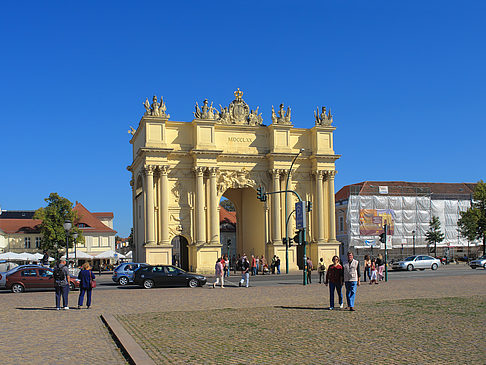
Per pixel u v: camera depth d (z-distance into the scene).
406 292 34.94
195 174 71.94
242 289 41.28
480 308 24.88
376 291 36.38
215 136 73.81
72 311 26.58
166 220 70.12
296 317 22.38
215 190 72.00
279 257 73.12
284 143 75.19
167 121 71.12
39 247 99.94
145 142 69.69
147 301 31.75
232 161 74.12
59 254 95.81
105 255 87.38
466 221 98.00
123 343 16.12
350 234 95.38
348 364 13.38
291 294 35.06
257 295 34.81
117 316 23.61
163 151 69.44
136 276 45.62
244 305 28.06
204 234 71.38
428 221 100.44
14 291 41.25
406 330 18.53
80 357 14.93
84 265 28.23
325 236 77.00
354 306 26.38
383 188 100.69
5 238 105.75
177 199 71.88
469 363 13.36
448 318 21.48
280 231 74.12
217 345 16.12
